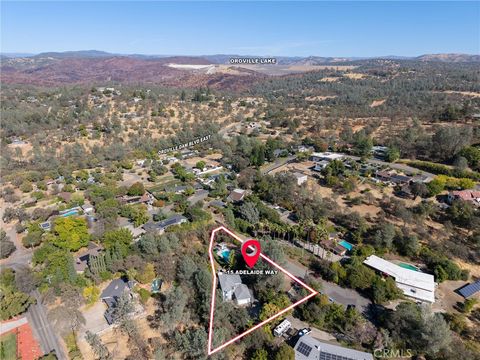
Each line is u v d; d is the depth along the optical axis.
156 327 63.75
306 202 109.69
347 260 82.50
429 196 108.31
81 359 57.06
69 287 72.19
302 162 156.00
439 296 71.44
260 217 104.50
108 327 63.94
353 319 62.22
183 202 113.94
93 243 93.56
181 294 63.16
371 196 110.38
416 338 56.59
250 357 57.06
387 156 145.25
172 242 85.31
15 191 136.38
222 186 126.94
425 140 150.25
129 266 76.50
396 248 86.12
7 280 75.69
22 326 65.62
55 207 118.88
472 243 86.75
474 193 104.69
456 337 59.06
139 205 117.88
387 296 68.94
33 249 96.06
